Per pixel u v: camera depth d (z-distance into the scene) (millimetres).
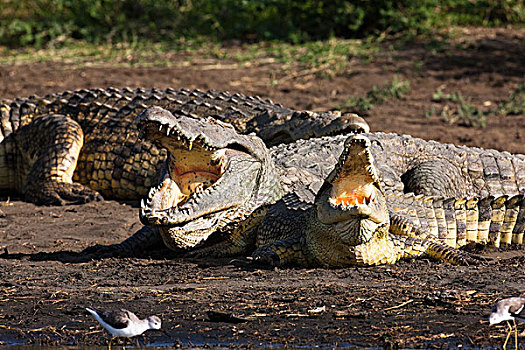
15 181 27828
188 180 17016
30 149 27047
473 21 52000
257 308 13000
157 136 15680
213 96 27438
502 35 49531
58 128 26375
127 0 53031
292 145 22188
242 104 26984
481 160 22906
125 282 15102
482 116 33812
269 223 17547
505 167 22891
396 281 14742
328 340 11352
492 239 18828
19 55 47375
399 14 49156
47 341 11539
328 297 13609
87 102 27469
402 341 11203
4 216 22516
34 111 28016
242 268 16203
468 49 46625
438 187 21016
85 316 12727
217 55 46344
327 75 41625
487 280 14641
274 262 16328
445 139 30922
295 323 12164
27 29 49750
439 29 50000
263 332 11766
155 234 18359
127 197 25844
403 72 42562
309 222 16031
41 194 24859
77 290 14414
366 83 40812
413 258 16719
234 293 13992
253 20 52156
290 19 50906
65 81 41156
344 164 14273
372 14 49344
